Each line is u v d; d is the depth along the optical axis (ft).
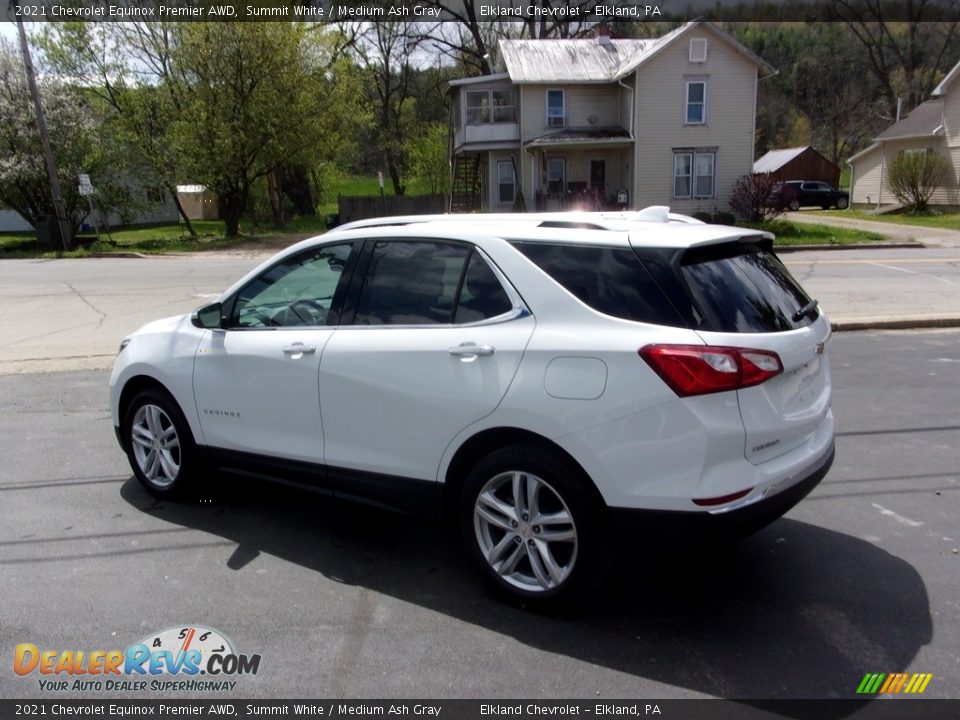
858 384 24.48
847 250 75.77
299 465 13.64
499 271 11.65
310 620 11.37
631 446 10.30
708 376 10.01
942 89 117.70
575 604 11.43
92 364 28.86
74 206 99.35
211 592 12.19
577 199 99.19
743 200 95.30
